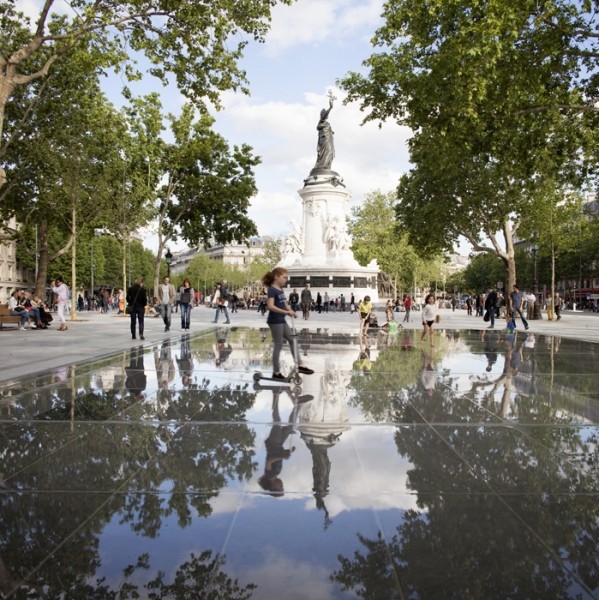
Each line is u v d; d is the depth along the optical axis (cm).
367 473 517
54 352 1505
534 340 2039
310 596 313
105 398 867
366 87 2669
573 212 3991
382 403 835
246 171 4206
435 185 3788
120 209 3728
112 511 427
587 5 1512
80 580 329
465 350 1647
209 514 422
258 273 12631
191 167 4103
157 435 648
